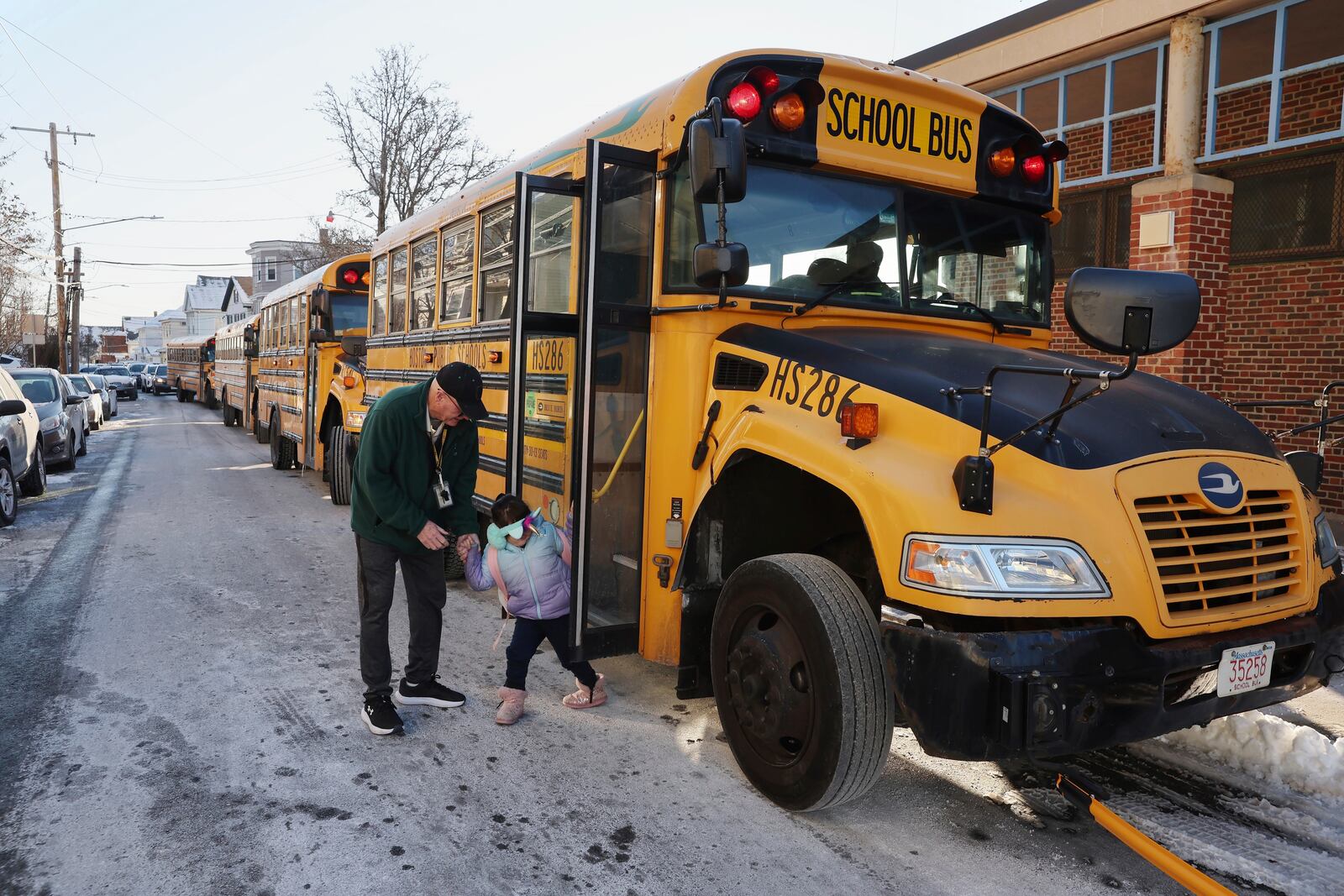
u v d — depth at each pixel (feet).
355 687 15.16
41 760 12.28
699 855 10.00
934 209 14.42
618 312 13.28
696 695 12.79
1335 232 26.40
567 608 13.50
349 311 37.65
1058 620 9.02
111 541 27.20
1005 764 12.30
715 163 11.05
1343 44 28.58
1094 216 33.12
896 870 9.70
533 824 10.66
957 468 9.31
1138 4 28.35
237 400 73.77
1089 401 10.45
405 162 111.75
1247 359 28.60
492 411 18.71
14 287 147.64
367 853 10.00
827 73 13.30
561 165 16.01
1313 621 9.94
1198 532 9.55
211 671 15.85
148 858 9.86
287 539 27.71
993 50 33.53
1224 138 30.12
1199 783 11.54
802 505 13.03
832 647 9.90
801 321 13.21
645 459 13.73
